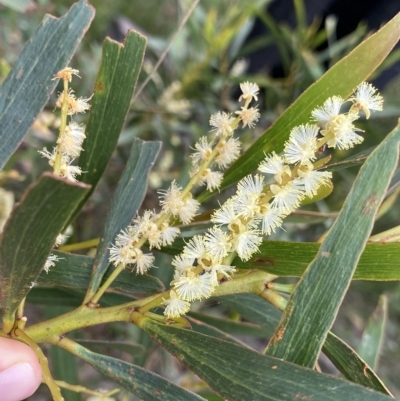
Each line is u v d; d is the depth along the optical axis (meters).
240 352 0.11
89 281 0.14
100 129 0.15
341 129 0.10
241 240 0.11
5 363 0.13
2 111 0.13
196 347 0.11
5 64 0.30
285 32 0.39
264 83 0.40
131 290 0.14
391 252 0.11
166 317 0.12
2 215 0.23
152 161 0.16
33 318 0.37
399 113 0.36
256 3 0.40
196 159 0.13
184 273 0.11
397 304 0.50
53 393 0.12
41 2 0.35
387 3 0.44
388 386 0.51
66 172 0.12
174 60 0.43
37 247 0.09
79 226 0.38
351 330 0.51
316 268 0.11
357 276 0.12
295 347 0.11
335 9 0.48
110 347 0.20
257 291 0.13
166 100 0.41
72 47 0.14
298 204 0.11
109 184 0.43
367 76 0.13
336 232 0.10
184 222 0.13
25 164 0.35
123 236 0.13
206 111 0.44
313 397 0.10
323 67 0.48
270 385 0.10
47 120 0.29
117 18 0.53
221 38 0.39
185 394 0.12
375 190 0.10
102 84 0.15
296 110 0.13
